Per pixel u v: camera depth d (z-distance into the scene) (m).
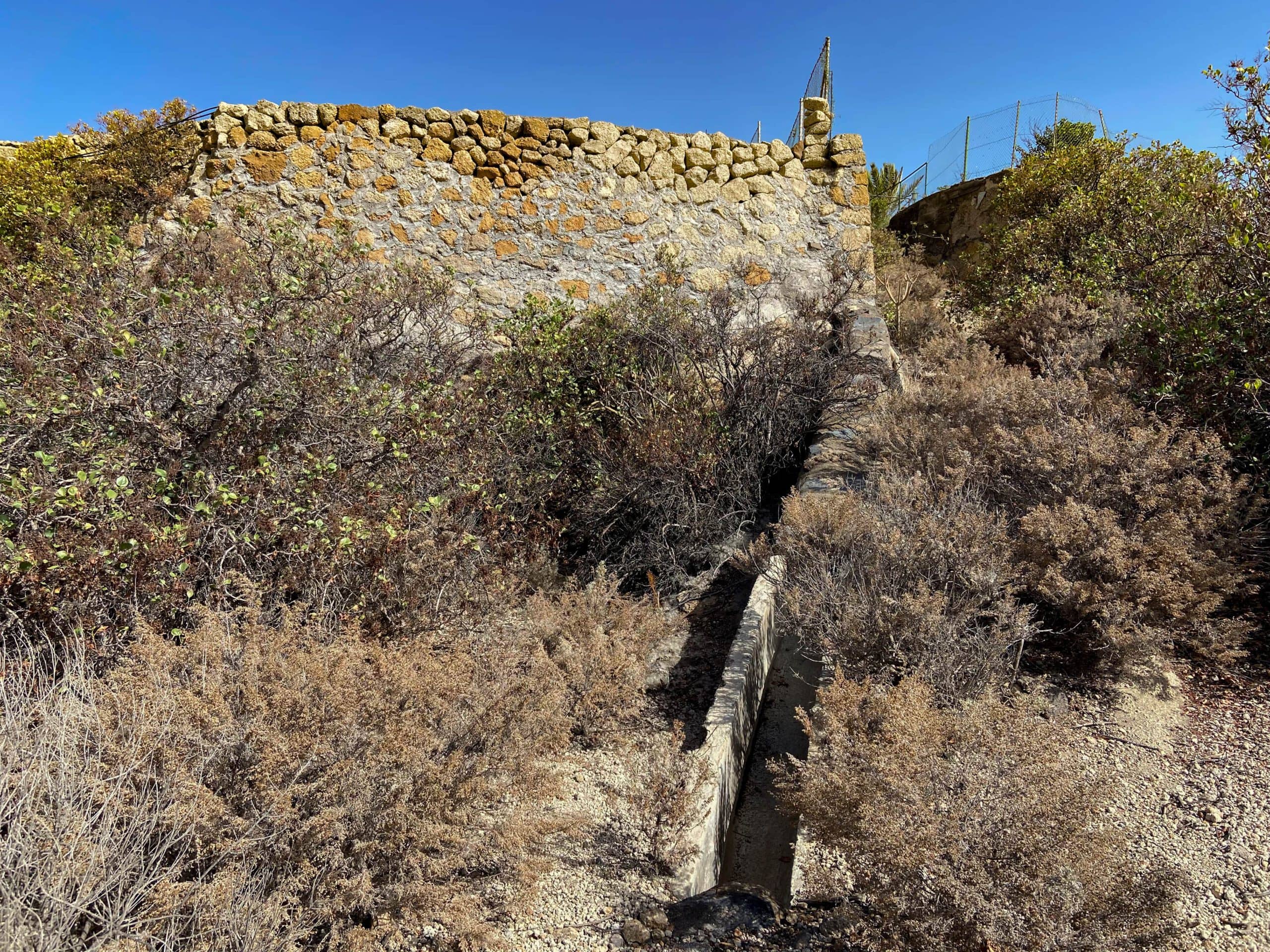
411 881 2.34
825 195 8.59
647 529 5.43
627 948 2.40
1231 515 3.87
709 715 3.57
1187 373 4.99
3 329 3.54
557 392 5.78
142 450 3.43
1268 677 3.46
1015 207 10.77
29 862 1.82
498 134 7.72
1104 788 2.30
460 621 3.83
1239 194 5.16
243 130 7.18
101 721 2.26
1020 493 4.36
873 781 2.39
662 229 8.05
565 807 3.15
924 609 3.47
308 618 3.33
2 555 2.83
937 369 7.28
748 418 5.96
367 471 3.99
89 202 7.68
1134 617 3.59
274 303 4.04
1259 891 2.35
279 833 2.20
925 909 2.04
